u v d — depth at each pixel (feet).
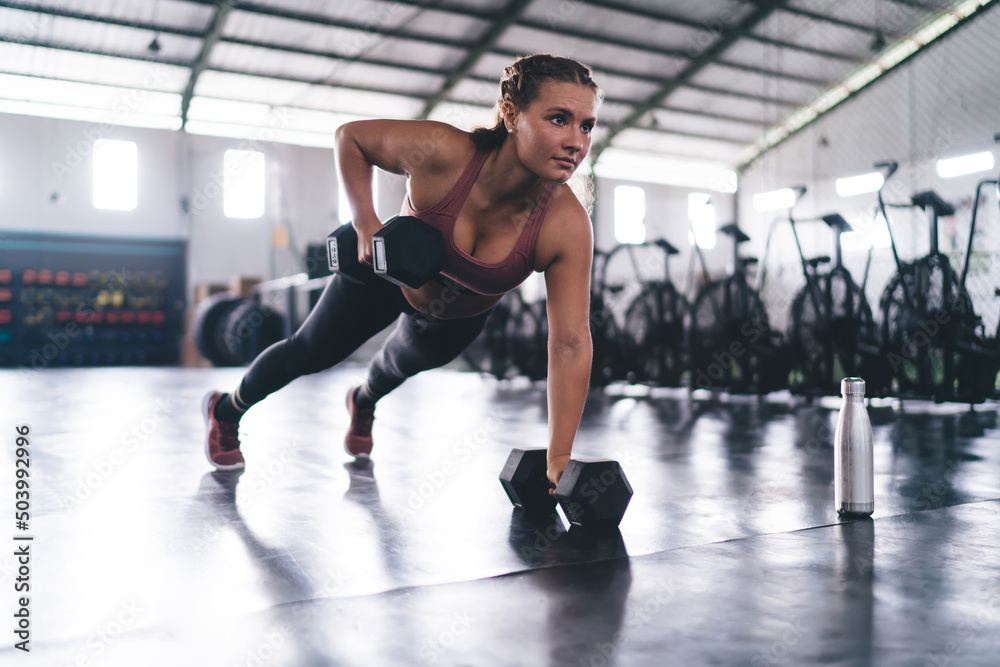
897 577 3.81
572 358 4.86
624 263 40.40
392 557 4.22
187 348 37.45
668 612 3.32
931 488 6.19
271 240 39.17
